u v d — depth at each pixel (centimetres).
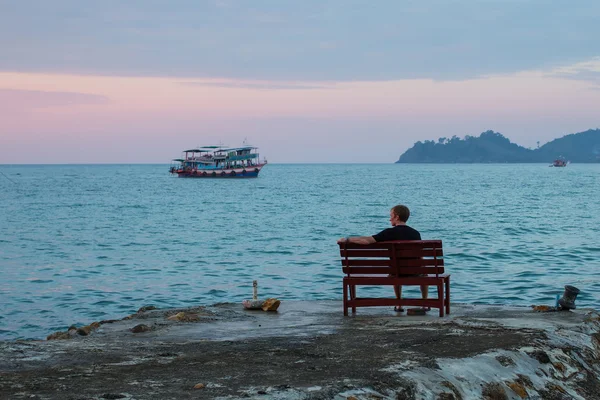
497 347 696
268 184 12569
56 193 8994
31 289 1752
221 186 11794
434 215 4462
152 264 2250
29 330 1295
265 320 948
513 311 991
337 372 580
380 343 725
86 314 1443
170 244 2916
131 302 1572
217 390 514
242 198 7594
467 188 9606
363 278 962
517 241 2767
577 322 864
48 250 2709
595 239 2800
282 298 1595
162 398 490
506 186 10269
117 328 893
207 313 1008
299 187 10781
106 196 8206
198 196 8225
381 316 964
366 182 12938
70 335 848
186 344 751
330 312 1019
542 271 1917
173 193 9119
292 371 587
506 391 610
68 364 630
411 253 937
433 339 741
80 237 3262
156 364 629
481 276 1838
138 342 770
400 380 559
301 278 1897
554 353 714
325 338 771
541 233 3120
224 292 1692
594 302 1448
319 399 496
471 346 703
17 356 669
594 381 703
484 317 926
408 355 655
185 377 566
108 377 568
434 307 959
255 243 2917
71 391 515
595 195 7181
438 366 614
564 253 2330
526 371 659
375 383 545
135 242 3014
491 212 4684
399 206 965
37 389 523
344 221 4178
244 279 1900
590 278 1781
